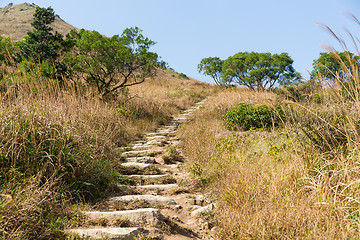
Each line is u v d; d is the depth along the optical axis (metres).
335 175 3.47
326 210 3.04
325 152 3.97
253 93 13.03
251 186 3.85
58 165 4.18
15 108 4.54
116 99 12.42
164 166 6.45
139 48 12.67
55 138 4.57
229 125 8.86
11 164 3.81
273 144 5.73
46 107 5.14
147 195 4.49
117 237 3.00
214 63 30.92
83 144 5.07
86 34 12.24
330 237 2.60
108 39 12.15
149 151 7.39
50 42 12.78
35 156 4.02
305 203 3.19
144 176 5.62
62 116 5.28
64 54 13.11
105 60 11.98
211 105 13.87
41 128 4.44
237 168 4.69
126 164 6.28
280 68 23.50
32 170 3.84
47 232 2.89
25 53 11.10
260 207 3.36
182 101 18.89
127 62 12.44
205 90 25.98
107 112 8.66
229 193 3.98
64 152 4.42
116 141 7.86
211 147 6.60
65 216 3.39
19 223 2.87
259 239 2.78
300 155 4.17
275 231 2.84
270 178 3.96
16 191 3.30
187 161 6.76
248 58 25.23
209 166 5.55
